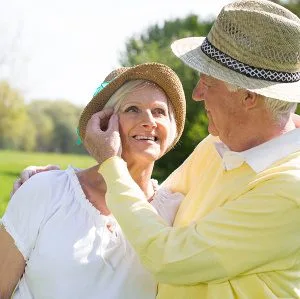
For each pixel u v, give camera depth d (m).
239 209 2.76
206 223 2.79
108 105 3.17
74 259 2.94
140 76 3.16
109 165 2.92
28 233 2.98
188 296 2.91
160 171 16.25
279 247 2.74
